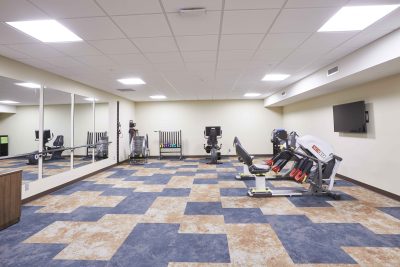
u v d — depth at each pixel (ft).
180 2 7.00
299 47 10.97
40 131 13.82
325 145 12.71
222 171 20.88
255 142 30.58
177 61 12.98
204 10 7.43
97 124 21.52
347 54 12.05
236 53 11.76
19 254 7.41
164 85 19.89
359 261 6.75
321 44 10.62
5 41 9.70
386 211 10.57
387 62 9.73
